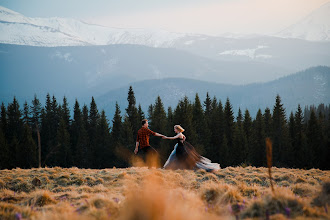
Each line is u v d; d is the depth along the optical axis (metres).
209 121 65.12
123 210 5.07
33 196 7.51
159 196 5.09
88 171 12.57
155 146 58.16
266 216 4.69
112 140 65.31
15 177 10.80
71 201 7.11
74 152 65.62
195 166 12.13
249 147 64.31
